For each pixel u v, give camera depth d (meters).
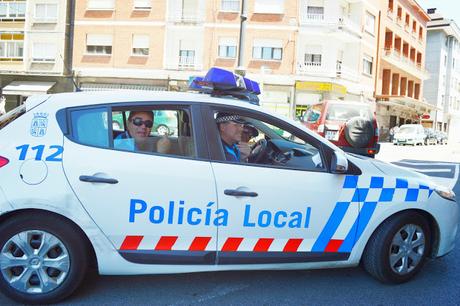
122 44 27.28
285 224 3.23
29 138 3.00
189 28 26.58
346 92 28.53
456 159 16.94
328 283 3.59
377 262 3.49
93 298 3.19
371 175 3.50
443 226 3.69
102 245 2.98
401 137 29.88
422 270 3.95
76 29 27.66
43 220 2.93
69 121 3.06
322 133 10.90
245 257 3.17
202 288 3.43
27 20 27.62
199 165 3.13
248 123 3.53
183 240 3.08
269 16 26.31
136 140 3.15
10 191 2.86
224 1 26.42
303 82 26.22
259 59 26.41
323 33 26.34
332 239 3.35
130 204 2.98
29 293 2.97
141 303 3.14
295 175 3.29
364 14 29.56
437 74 50.38
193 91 3.50
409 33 40.06
